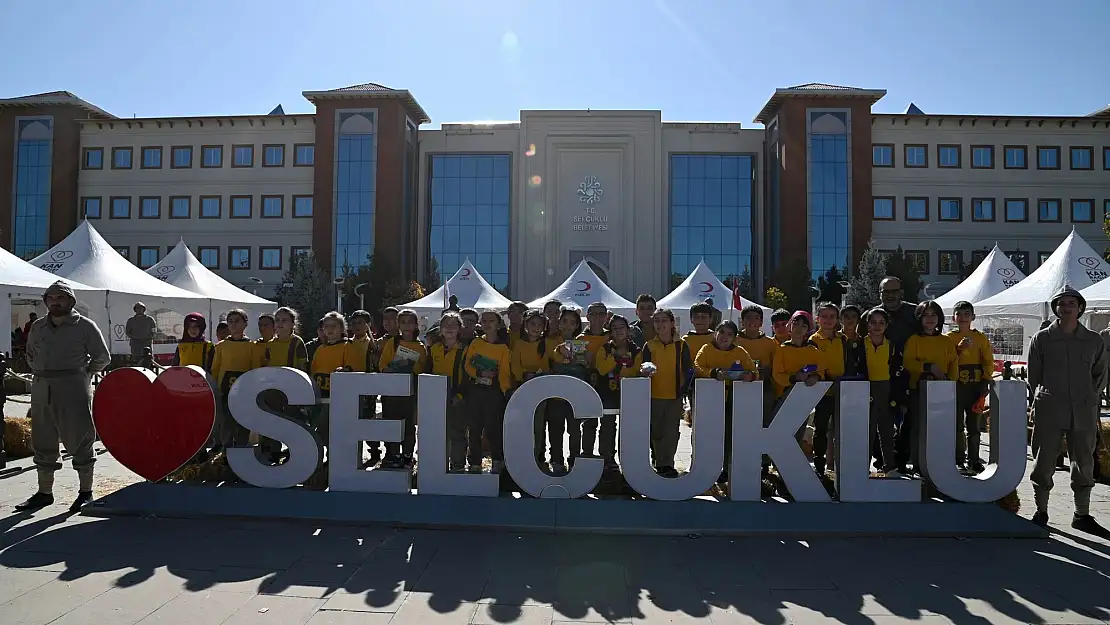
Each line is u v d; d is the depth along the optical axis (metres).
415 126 43.12
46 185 40.69
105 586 3.65
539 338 5.92
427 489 4.92
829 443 6.11
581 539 4.52
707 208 41.91
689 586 3.72
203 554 4.17
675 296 18.48
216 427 5.18
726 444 5.23
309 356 6.63
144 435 5.13
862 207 38.69
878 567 4.05
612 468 5.42
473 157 42.59
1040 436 4.87
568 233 41.72
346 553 4.20
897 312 6.06
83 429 5.22
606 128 41.78
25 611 3.32
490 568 3.97
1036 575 3.93
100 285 15.27
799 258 37.75
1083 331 4.79
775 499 4.91
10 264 13.48
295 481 5.02
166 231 41.34
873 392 5.46
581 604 3.47
